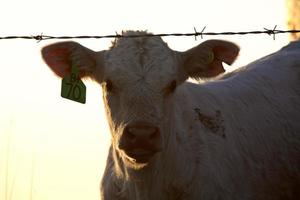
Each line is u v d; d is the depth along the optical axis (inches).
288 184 365.4
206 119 343.0
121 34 324.2
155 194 323.9
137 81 308.0
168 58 315.0
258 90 371.6
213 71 326.6
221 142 342.3
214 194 332.8
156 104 305.3
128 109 303.7
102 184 343.9
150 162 317.4
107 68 314.3
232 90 364.8
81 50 322.3
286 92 377.7
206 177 331.6
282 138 366.0
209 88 358.3
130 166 317.7
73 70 324.5
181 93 339.3
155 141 296.2
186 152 329.4
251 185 349.1
